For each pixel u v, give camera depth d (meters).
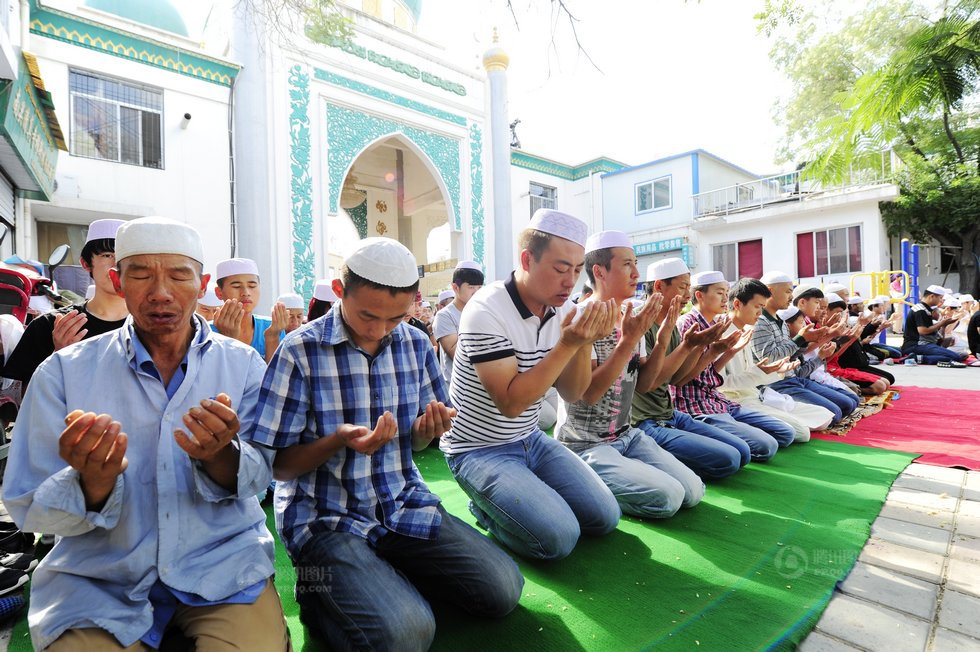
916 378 7.61
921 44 3.28
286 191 9.66
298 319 3.82
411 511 1.84
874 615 1.88
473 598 1.83
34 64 5.41
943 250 15.52
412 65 11.47
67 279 7.05
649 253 17.27
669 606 1.96
